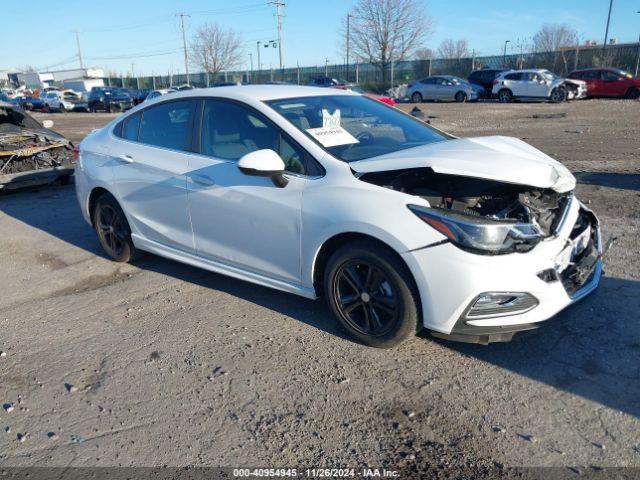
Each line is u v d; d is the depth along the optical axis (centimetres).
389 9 4338
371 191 329
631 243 522
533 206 331
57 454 272
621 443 264
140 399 313
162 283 478
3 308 441
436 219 307
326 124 391
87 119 2930
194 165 421
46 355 364
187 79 5753
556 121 1667
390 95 3069
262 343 368
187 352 361
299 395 311
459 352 347
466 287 301
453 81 2848
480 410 292
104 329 397
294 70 4969
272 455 266
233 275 418
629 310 389
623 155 1005
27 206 787
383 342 346
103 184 500
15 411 306
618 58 3441
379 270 331
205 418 295
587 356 336
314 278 365
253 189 381
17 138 871
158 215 461
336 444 272
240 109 402
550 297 311
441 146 371
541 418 284
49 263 541
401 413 293
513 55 3819
